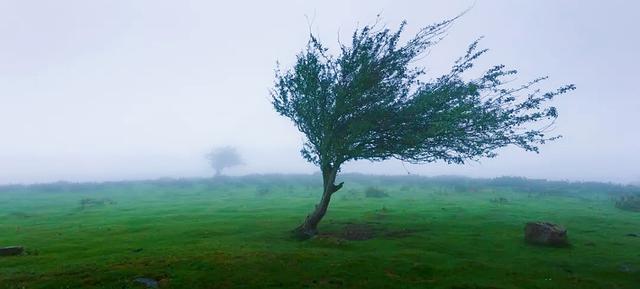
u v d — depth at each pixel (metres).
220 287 18.70
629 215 48.22
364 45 30.36
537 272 21.77
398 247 27.48
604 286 19.72
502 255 25.61
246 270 21.16
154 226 39.22
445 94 29.00
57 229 39.31
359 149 30.17
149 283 19.16
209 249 26.47
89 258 24.77
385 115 30.17
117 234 34.94
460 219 41.53
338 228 35.56
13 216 52.16
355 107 30.23
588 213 49.38
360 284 19.34
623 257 25.05
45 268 22.30
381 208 53.22
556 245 28.14
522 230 34.75
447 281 19.98
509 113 28.36
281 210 52.59
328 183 31.95
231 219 43.16
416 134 29.53
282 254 24.44
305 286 18.94
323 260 23.20
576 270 22.28
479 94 29.12
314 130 31.69
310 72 30.41
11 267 22.67
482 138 29.91
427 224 37.97
